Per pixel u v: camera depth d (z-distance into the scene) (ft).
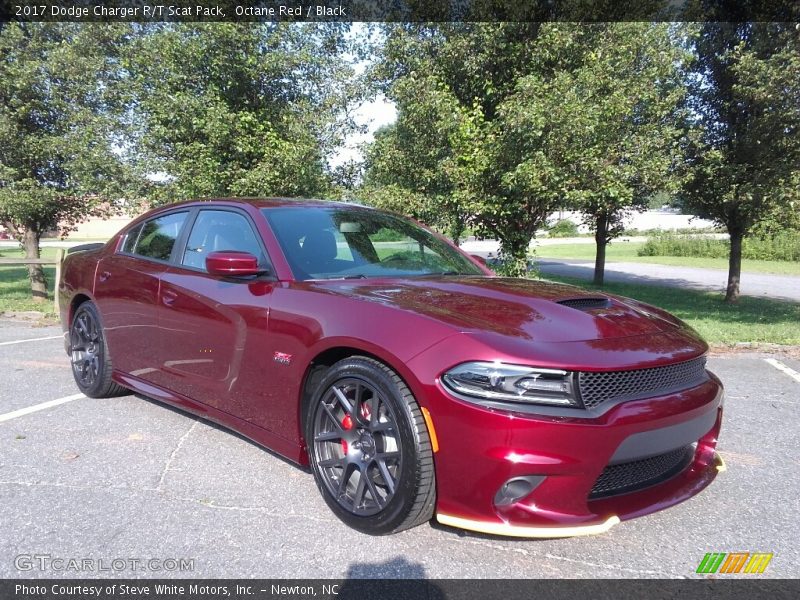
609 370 7.65
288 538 8.61
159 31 28.09
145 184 29.63
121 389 15.46
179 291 12.09
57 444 12.23
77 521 9.03
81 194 33.12
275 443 10.11
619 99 24.57
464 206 25.75
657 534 8.93
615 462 7.56
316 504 9.70
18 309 33.71
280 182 28.48
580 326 8.45
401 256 12.29
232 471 10.97
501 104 24.82
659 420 7.81
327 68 31.17
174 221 13.71
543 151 23.91
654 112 29.09
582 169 24.82
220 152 28.40
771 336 25.94
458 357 7.65
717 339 25.30
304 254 11.03
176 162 28.73
